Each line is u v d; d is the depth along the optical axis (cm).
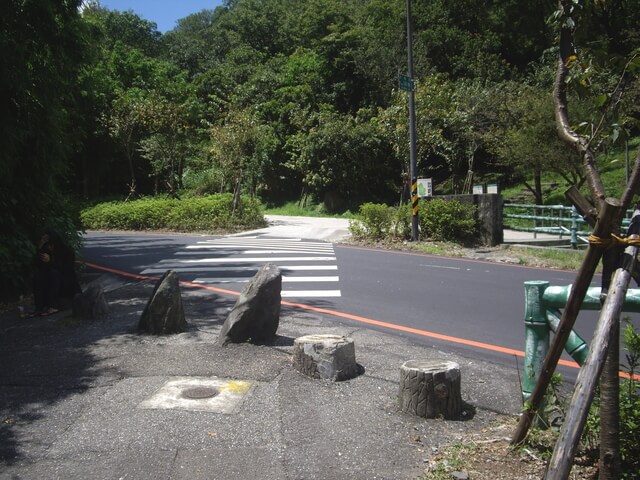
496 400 541
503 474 387
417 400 495
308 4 5672
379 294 1081
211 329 774
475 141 3003
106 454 427
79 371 601
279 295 710
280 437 453
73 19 1141
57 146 1127
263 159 3988
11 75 959
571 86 399
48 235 890
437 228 1877
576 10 388
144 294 1063
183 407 505
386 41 4231
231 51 5828
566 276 1286
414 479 393
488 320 884
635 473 353
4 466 412
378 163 3778
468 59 4088
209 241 2084
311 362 581
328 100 4334
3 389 555
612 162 407
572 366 659
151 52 6197
